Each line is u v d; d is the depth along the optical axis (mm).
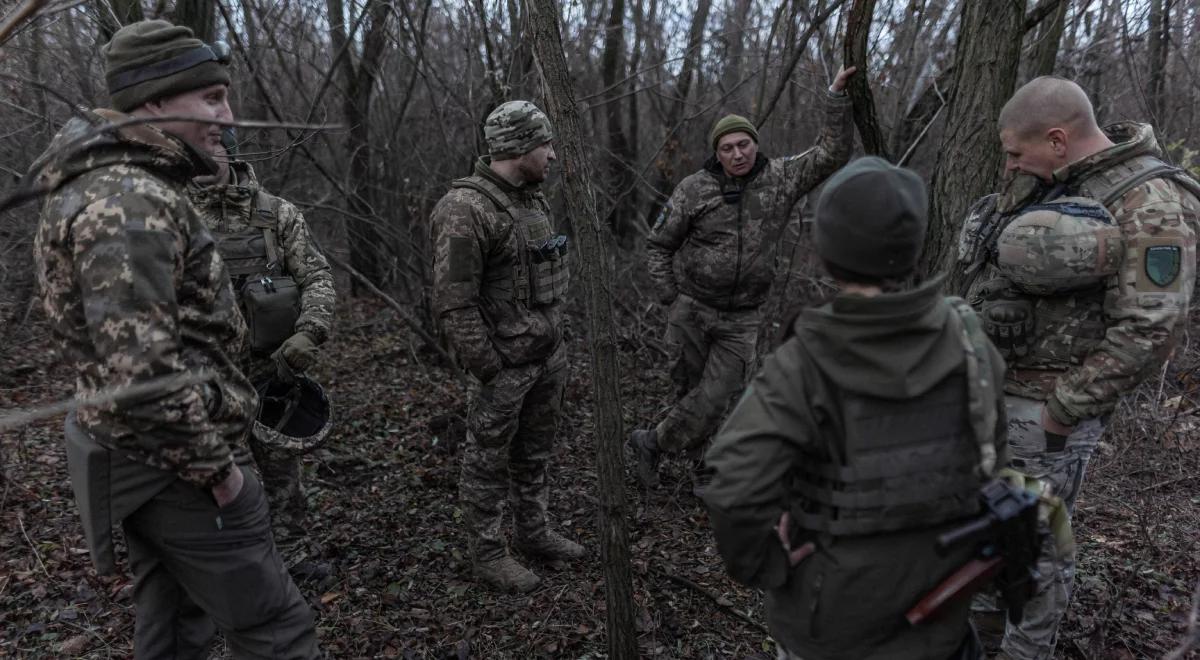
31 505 3488
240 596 1798
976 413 1362
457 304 2670
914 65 5465
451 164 5711
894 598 1380
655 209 7047
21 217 4961
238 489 1738
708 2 6484
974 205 2330
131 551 1881
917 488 1350
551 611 2781
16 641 2578
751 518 1380
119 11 4234
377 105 6395
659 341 5496
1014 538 1382
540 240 2828
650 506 3588
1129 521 3250
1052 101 1971
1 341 5129
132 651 2523
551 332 2852
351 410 4762
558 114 1918
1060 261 1944
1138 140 1955
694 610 2795
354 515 3479
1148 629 2557
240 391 1841
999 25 2609
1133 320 1900
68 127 1651
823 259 1433
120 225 1538
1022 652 2129
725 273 3516
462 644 2562
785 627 1493
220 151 2572
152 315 1538
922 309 1309
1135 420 3625
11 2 3164
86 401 1235
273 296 2725
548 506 3617
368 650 2559
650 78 6930
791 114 6297
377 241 6617
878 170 1379
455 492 3713
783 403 1360
